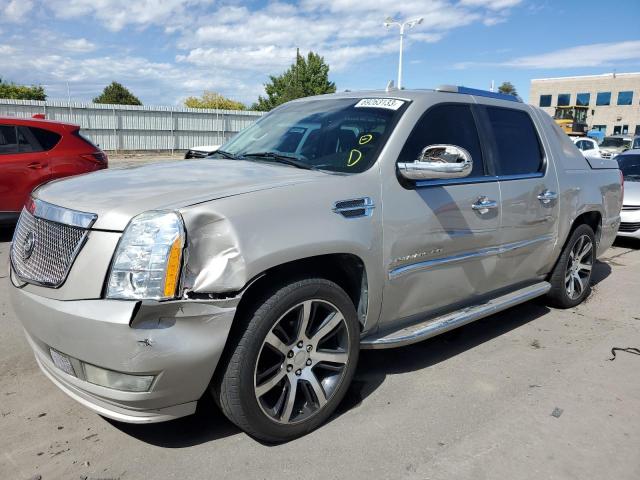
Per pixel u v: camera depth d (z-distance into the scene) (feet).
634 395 11.19
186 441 9.14
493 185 12.38
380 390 11.12
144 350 7.41
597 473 8.63
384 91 12.42
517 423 9.99
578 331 14.82
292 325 9.00
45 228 8.58
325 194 9.18
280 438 9.02
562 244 15.34
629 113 215.92
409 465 8.68
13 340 13.11
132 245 7.60
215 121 105.70
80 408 10.11
